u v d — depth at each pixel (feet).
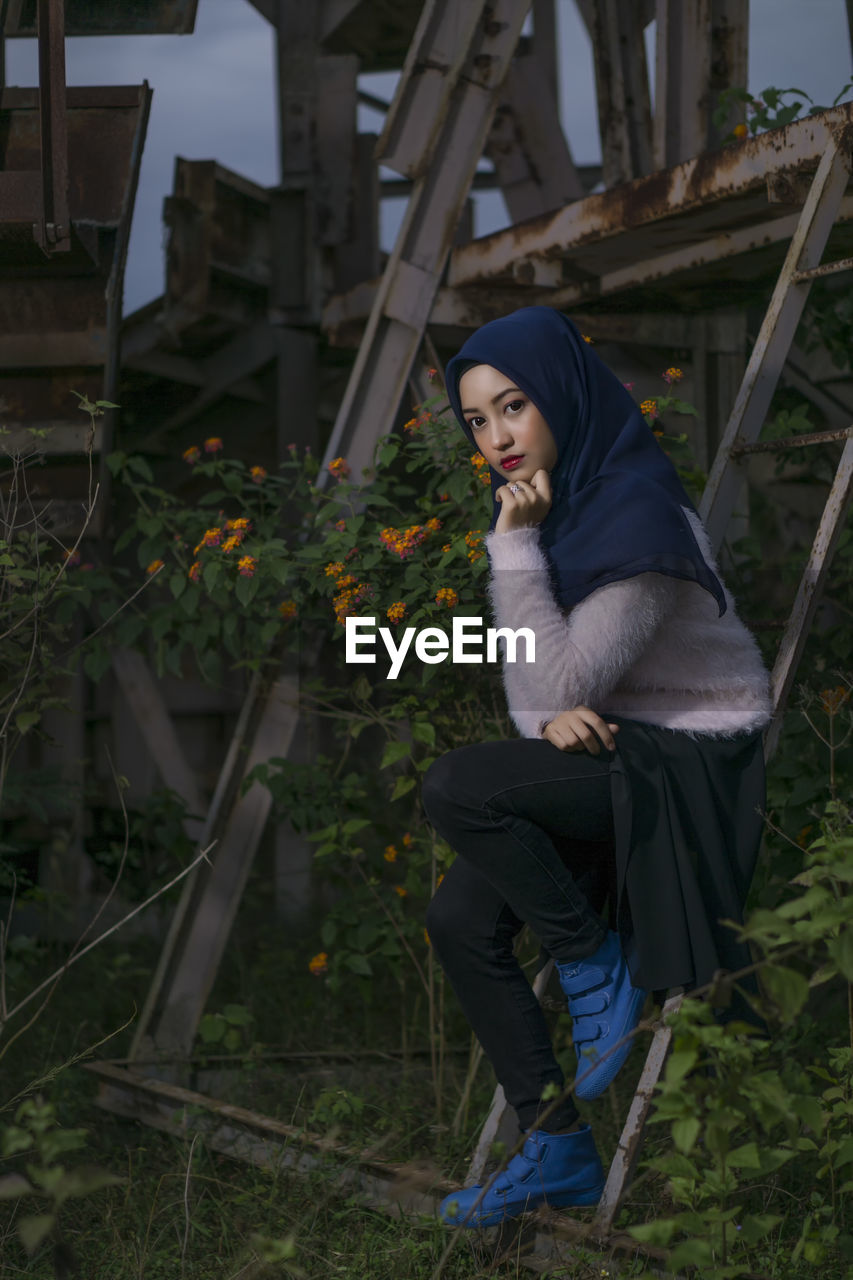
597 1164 7.61
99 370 12.16
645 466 7.84
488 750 7.55
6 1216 8.43
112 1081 11.07
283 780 11.63
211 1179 8.84
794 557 12.58
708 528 8.99
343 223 16.93
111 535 15.24
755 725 7.66
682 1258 5.87
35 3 11.11
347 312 16.33
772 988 5.25
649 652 7.55
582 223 12.00
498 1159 8.30
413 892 11.10
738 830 7.50
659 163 13.30
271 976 14.52
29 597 9.83
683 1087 5.80
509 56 12.89
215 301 16.71
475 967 7.69
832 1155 7.41
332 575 10.41
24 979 14.01
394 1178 8.59
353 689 11.19
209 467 11.97
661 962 7.04
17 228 10.66
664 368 14.99
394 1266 7.63
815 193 9.15
